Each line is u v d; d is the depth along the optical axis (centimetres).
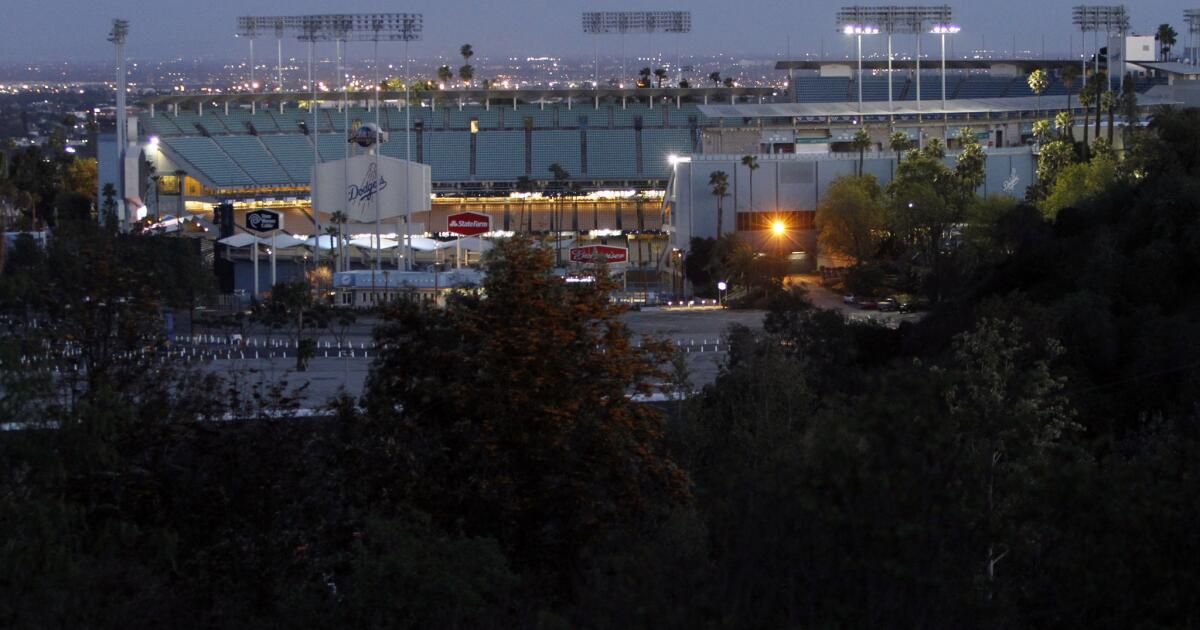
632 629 2877
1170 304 10788
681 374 8712
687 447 7644
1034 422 3350
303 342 13888
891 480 2861
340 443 5200
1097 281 11019
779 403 8181
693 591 2914
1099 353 9581
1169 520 3050
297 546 4834
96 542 4366
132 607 4156
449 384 5228
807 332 11706
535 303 5353
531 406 5075
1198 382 8338
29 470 3944
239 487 5012
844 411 3247
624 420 5281
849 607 2823
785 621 2816
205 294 18675
